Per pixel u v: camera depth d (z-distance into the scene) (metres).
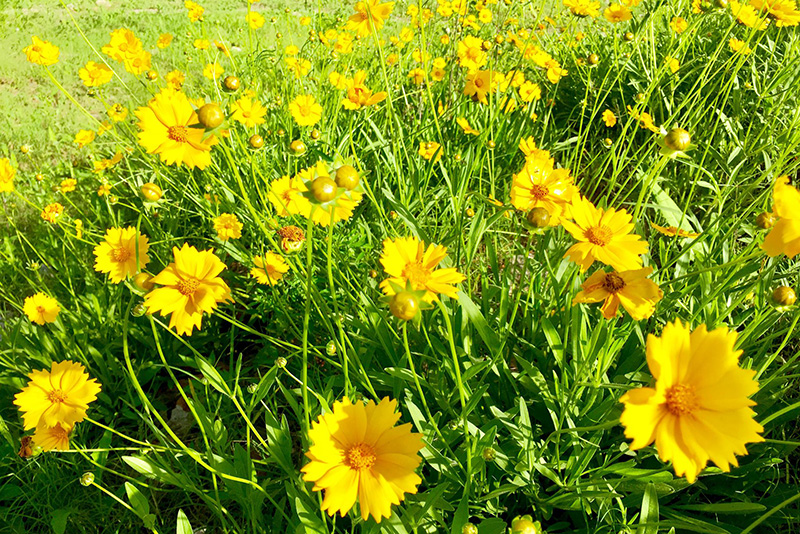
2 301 0.71
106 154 0.98
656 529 0.38
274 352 0.58
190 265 0.37
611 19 0.79
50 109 1.20
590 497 0.40
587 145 0.94
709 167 0.77
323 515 0.36
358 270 0.60
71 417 0.38
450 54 0.87
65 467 0.50
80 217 0.84
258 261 0.53
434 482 0.44
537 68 0.96
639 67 0.93
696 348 0.28
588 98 0.95
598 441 0.42
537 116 0.91
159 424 0.56
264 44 1.44
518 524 0.30
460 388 0.35
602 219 0.39
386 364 0.52
